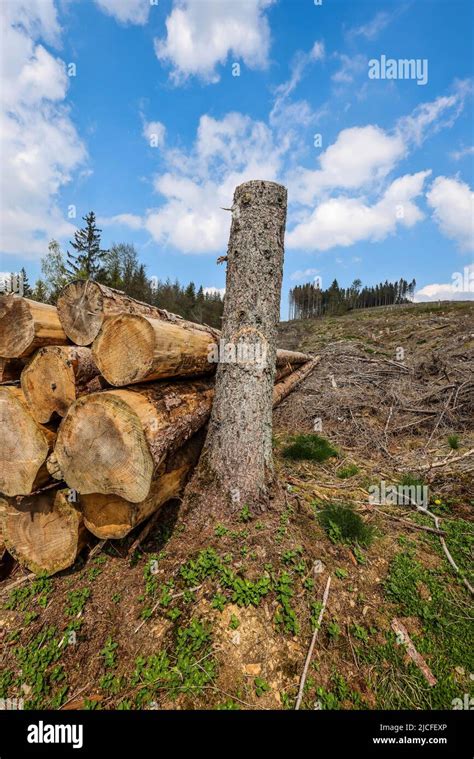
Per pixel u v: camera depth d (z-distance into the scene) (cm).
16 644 194
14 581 243
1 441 224
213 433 262
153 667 164
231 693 153
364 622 188
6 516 241
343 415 538
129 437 182
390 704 155
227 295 265
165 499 237
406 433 470
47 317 234
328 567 215
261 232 252
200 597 188
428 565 231
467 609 198
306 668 162
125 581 212
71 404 209
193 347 253
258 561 205
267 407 258
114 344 206
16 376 257
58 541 228
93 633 189
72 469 199
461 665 170
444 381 573
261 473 251
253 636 170
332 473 374
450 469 359
